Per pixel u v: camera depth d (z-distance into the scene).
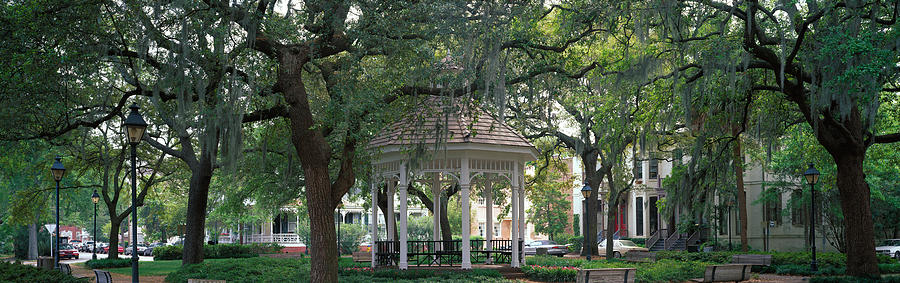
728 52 18.30
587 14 18.67
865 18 18.25
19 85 15.86
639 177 56.91
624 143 26.98
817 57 16.78
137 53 16.84
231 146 15.91
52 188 37.50
